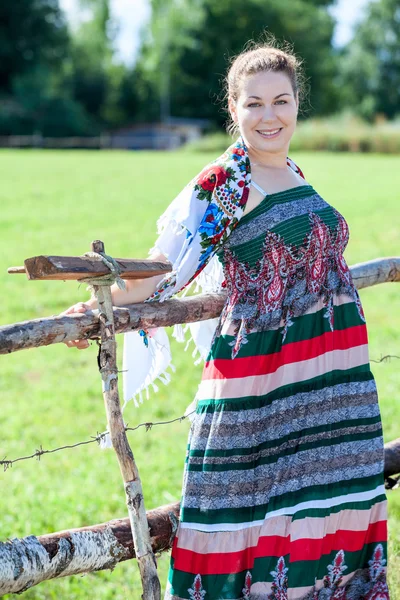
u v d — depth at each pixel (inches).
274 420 110.9
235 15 2815.0
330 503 114.3
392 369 283.3
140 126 2748.5
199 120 2891.2
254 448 110.2
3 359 321.1
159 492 192.2
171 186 901.2
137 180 971.3
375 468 117.5
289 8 2837.1
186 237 109.3
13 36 2613.2
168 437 236.8
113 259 102.7
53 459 222.1
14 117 2445.9
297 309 112.0
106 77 2878.9
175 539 111.8
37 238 550.9
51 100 2511.1
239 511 109.6
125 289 105.7
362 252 493.7
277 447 111.3
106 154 1590.8
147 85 2861.7
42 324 99.9
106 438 115.4
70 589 153.8
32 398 273.0
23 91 2498.8
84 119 2593.5
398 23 3171.8
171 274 110.3
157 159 1419.8
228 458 109.2
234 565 109.5
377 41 3181.6
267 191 113.3
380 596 115.3
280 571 110.5
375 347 310.5
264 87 112.9
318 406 113.2
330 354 114.0
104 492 195.0
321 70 2832.2
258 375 109.9
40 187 866.8
